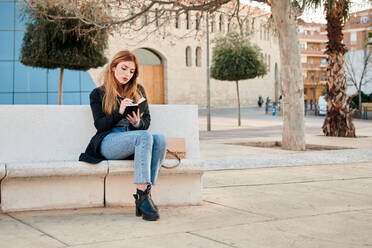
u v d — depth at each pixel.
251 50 23.58
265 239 3.22
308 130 19.78
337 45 15.02
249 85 58.34
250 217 3.95
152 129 4.59
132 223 3.72
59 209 4.21
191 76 49.03
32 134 4.28
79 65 17.23
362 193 5.20
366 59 39.00
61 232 3.42
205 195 5.09
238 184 5.89
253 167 7.72
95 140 4.12
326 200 4.76
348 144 12.25
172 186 4.48
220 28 48.34
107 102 4.09
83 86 31.50
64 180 4.22
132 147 3.94
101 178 4.34
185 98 48.47
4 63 29.69
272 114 37.59
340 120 15.05
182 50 47.69
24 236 3.30
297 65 10.98
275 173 7.00
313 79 78.06
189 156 4.64
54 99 30.48
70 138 4.39
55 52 16.27
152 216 3.79
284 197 4.94
